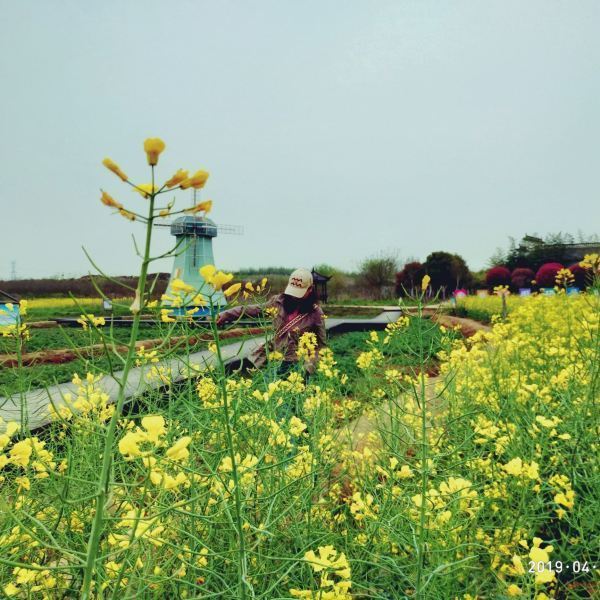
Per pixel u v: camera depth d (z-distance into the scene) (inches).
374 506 101.4
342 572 66.9
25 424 115.0
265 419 109.7
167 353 64.1
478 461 113.1
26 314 120.1
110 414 100.0
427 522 85.2
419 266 1820.9
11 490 90.8
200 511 87.0
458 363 185.8
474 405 160.9
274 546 92.3
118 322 733.9
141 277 48.3
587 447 126.3
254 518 93.9
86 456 90.7
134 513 65.0
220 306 60.4
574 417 130.1
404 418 147.0
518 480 100.8
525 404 149.1
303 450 107.9
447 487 87.4
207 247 979.3
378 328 783.1
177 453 47.3
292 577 86.4
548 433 117.6
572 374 160.2
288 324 179.9
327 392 162.1
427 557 85.8
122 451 46.6
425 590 78.1
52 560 89.3
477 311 822.5
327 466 120.8
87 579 46.5
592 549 95.1
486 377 189.2
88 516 86.7
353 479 121.6
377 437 148.9
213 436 106.2
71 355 279.1
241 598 63.4
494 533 102.9
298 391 143.2
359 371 298.8
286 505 98.4
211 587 82.5
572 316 249.1
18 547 77.1
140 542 65.8
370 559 93.4
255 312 150.3
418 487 95.9
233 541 78.4
